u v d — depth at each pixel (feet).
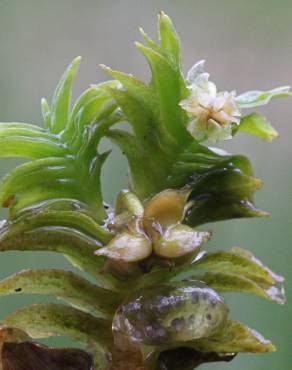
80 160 0.27
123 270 0.26
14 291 0.27
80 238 0.27
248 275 0.28
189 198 0.28
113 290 0.27
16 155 0.27
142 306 0.25
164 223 0.25
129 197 0.27
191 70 0.27
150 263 0.25
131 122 0.27
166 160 0.27
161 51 0.26
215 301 0.25
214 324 0.25
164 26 0.26
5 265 0.47
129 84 0.26
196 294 0.25
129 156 0.27
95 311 0.27
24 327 0.27
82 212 0.27
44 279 0.27
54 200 0.27
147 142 0.27
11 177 0.27
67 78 0.27
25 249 0.27
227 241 0.49
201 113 0.26
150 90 0.27
